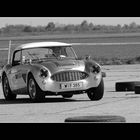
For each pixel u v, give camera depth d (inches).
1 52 6761.8
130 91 2049.7
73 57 1867.6
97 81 1736.0
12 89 1909.4
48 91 1716.3
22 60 1867.6
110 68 3550.7
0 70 3791.8
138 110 1473.9
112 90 2119.8
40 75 1718.8
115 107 1555.1
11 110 1579.7
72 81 1716.3
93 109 1526.8
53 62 1752.0
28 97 2005.4
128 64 4025.6
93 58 4690.0
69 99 1841.8
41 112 1497.3
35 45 1878.7
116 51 6437.0
